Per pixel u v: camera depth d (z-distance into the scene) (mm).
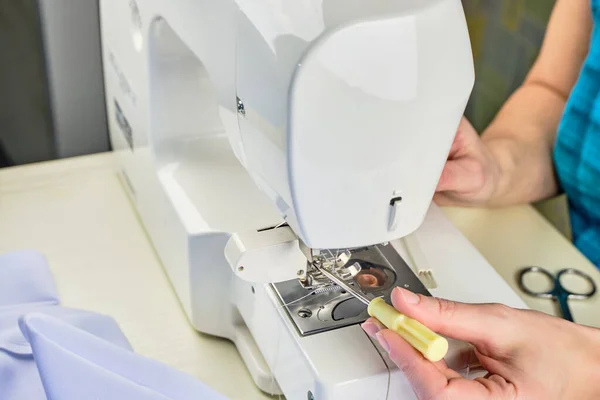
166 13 797
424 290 808
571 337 764
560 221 1286
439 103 631
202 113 948
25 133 1311
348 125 612
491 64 1401
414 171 657
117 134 1139
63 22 1218
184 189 923
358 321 772
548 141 1240
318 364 724
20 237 1061
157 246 1034
